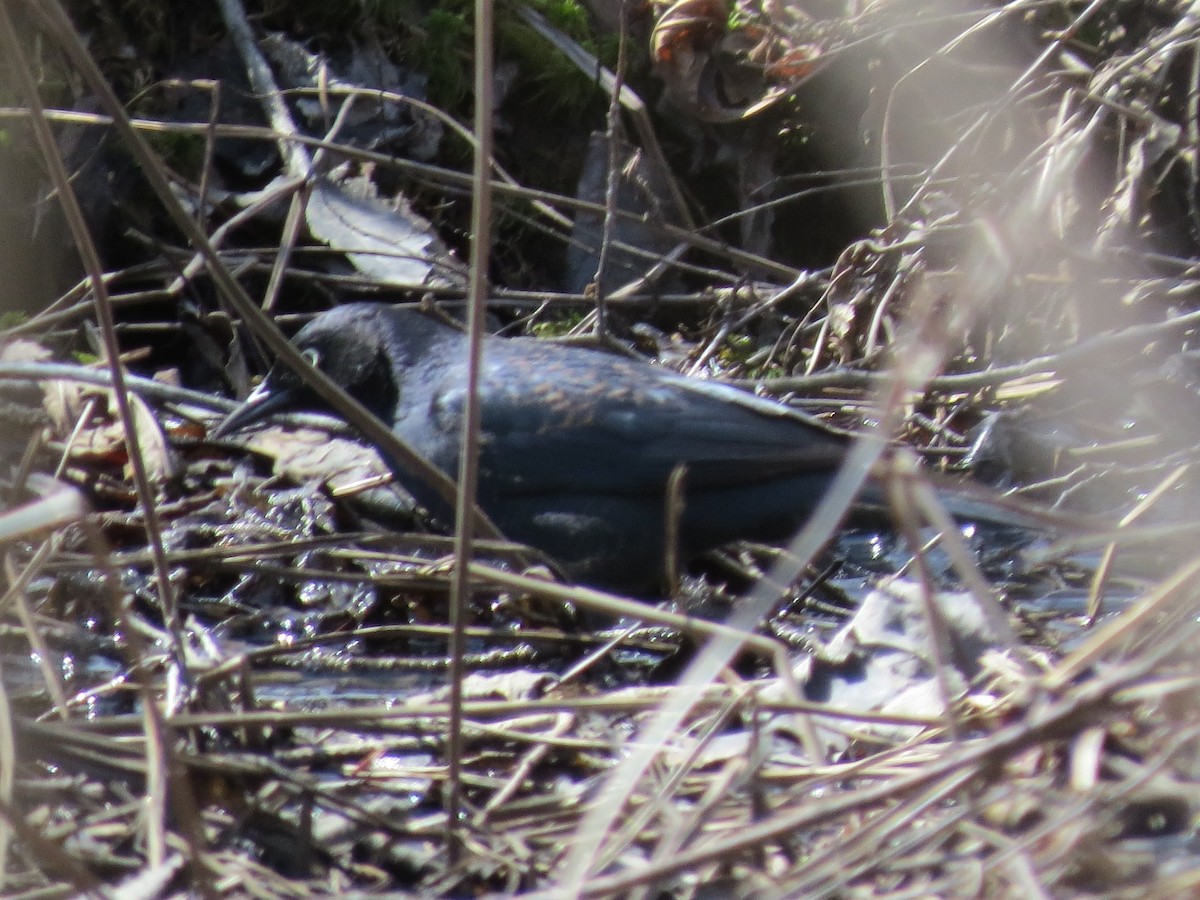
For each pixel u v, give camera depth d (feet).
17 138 43.65
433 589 29.68
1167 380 40.73
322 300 45.62
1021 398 42.29
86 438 36.29
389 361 34.63
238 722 19.70
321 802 20.06
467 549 18.79
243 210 44.83
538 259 50.19
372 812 19.38
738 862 17.65
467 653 29.07
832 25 47.29
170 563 29.45
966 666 23.62
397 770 21.34
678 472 26.22
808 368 42.86
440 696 25.36
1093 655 18.33
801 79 45.96
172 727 19.92
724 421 32.58
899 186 49.39
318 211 45.55
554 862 18.60
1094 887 16.42
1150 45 42.88
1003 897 15.79
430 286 43.34
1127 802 17.83
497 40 50.11
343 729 23.04
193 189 45.80
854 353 43.47
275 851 19.01
